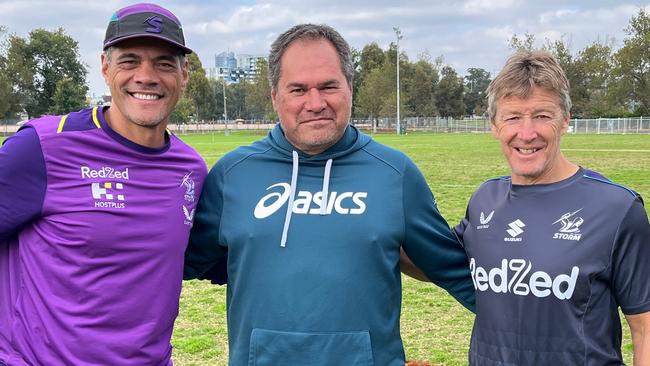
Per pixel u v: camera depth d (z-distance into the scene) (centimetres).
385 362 275
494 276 270
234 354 285
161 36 284
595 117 6938
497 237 273
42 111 8369
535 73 260
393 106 6950
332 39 276
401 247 298
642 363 252
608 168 1967
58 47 8362
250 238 278
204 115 9281
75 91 7862
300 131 275
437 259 299
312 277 269
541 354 256
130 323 277
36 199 271
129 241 277
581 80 7231
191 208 302
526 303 259
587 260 251
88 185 276
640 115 6556
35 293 274
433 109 8781
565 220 260
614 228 252
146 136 291
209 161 2512
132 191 283
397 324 287
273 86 284
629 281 254
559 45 7225
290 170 289
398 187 283
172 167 298
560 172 271
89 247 271
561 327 253
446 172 1975
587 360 249
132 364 275
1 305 283
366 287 270
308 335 266
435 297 671
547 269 255
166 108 292
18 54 7944
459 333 567
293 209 279
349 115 282
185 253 320
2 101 7131
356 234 271
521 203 272
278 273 272
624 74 6444
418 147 3478
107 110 299
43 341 269
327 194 280
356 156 288
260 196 286
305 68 271
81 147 279
